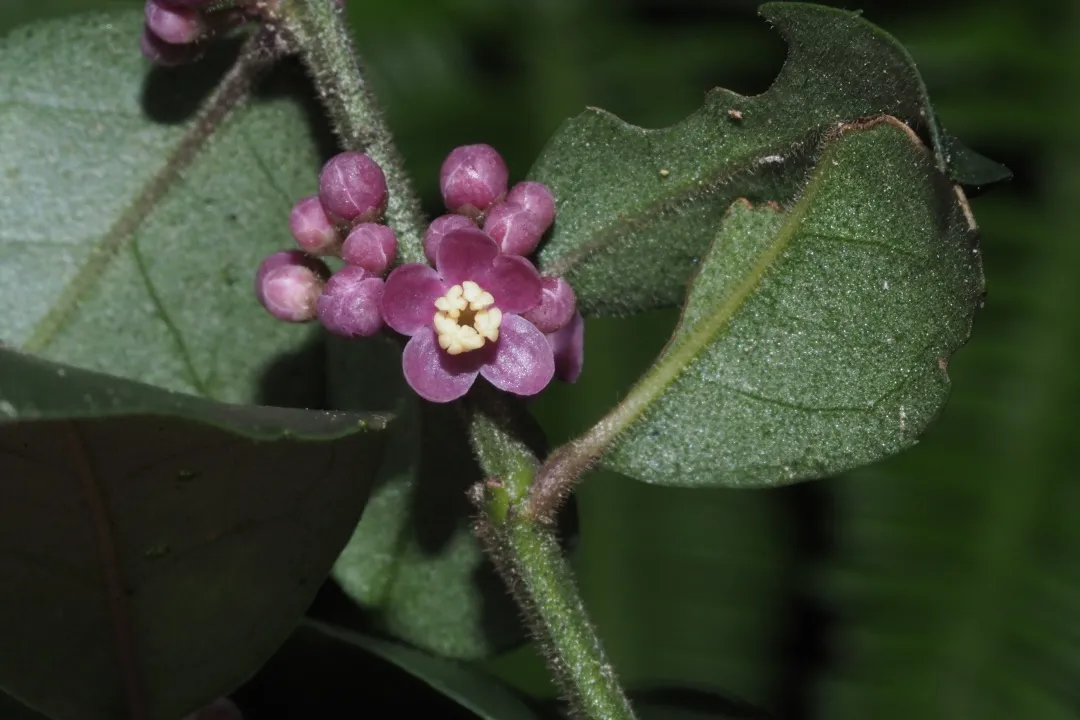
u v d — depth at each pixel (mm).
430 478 155
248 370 156
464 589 155
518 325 146
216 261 156
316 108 157
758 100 149
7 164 156
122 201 156
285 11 152
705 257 148
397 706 156
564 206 152
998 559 205
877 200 146
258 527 142
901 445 147
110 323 156
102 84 156
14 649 142
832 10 144
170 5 151
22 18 202
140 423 136
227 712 150
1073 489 205
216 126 156
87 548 140
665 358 148
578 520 153
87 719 144
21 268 155
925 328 147
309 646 155
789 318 148
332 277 147
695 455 148
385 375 155
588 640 146
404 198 151
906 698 206
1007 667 203
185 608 143
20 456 137
